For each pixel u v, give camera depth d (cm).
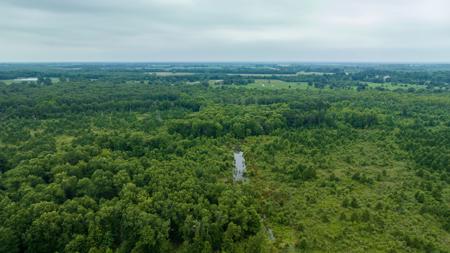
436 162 10119
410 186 8988
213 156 10675
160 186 7512
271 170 10100
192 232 6431
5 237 5834
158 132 12238
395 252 6272
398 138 12738
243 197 7444
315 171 9556
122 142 10531
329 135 13038
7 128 12356
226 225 6644
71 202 6656
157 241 6269
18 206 6594
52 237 6094
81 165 8206
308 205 8006
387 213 7600
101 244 6091
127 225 6328
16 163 8812
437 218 7450
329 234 6806
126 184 7512
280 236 6869
